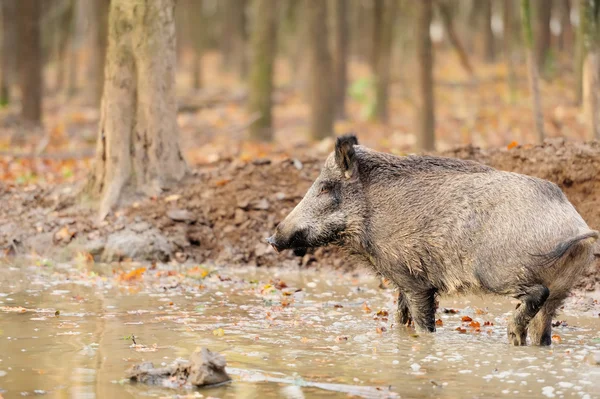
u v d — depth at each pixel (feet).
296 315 34.65
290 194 51.52
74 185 56.03
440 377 24.72
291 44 213.66
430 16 82.69
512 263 28.48
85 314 33.60
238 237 49.93
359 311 35.96
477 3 193.67
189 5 177.27
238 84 188.96
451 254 30.01
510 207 28.96
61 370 24.93
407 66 181.06
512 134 102.42
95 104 121.08
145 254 48.21
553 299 29.43
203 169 57.11
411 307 31.73
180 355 26.99
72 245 48.85
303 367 25.81
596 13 56.80
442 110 129.08
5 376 24.17
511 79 132.16
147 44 52.60
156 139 53.06
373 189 32.07
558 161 46.52
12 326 30.99
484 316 35.63
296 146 93.66
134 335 29.86
